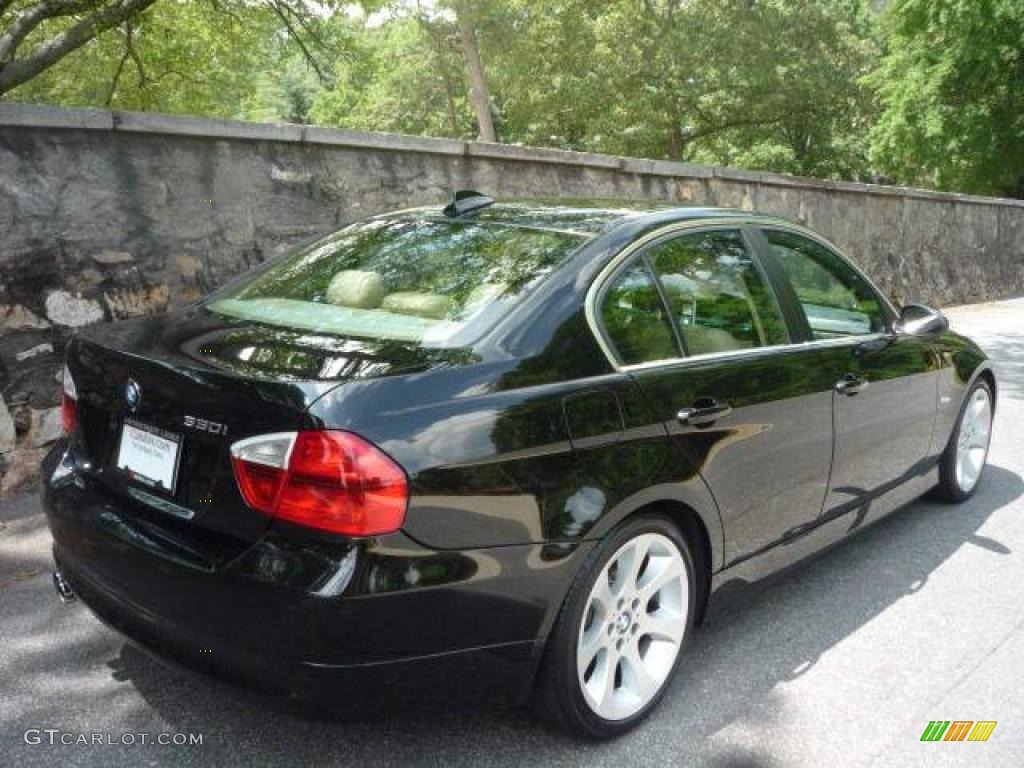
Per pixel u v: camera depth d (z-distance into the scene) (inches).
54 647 120.3
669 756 101.6
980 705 115.2
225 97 672.4
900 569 157.5
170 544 89.6
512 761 99.0
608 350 104.3
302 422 82.3
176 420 90.4
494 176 304.7
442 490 85.0
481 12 990.4
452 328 100.0
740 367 119.6
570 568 94.2
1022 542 171.5
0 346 183.6
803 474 130.3
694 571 114.3
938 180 1106.1
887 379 150.4
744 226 135.2
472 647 89.0
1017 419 273.3
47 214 190.4
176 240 214.8
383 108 1199.6
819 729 108.5
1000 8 858.1
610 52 1105.4
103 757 96.9
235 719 104.8
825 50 1151.0
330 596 80.3
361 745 100.7
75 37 371.2
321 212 249.4
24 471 186.4
